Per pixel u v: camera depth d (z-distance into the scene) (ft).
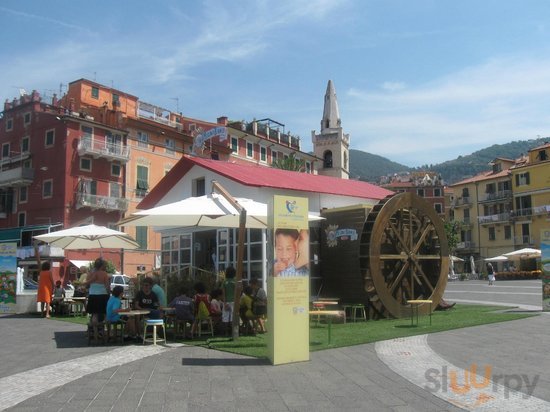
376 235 55.01
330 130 270.67
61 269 145.89
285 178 69.26
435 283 63.41
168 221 44.70
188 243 71.36
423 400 21.54
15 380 24.90
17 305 64.23
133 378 25.34
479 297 94.02
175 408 20.16
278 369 27.61
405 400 21.54
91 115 169.78
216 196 43.65
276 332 29.09
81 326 48.96
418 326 46.83
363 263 54.95
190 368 27.81
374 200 73.92
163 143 179.83
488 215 254.47
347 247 57.88
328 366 28.40
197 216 45.32
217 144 199.11
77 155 153.69
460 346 35.32
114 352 33.01
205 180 68.64
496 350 33.68
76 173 153.07
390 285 57.16
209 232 68.49
